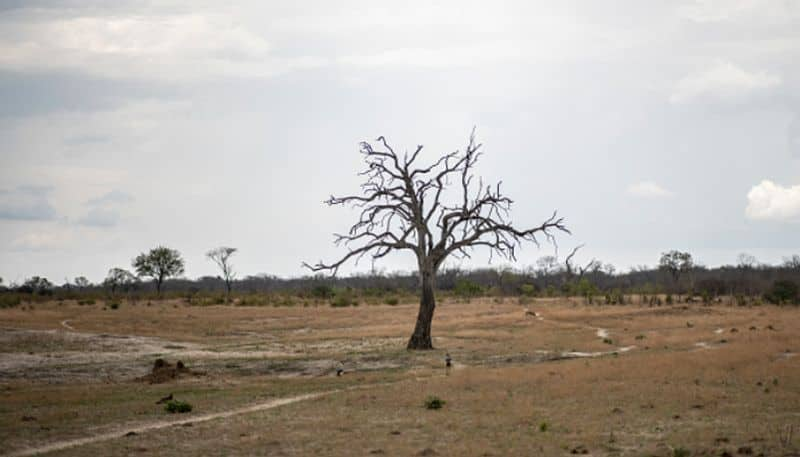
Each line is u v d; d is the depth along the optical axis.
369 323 66.50
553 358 40.78
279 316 72.12
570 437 18.62
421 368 37.06
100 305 86.12
